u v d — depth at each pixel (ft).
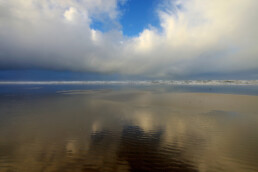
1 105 79.56
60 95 130.72
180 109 65.98
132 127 42.55
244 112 59.36
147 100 94.89
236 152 28.12
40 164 24.64
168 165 24.18
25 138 35.19
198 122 46.47
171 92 154.81
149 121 47.98
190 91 165.48
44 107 73.15
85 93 150.71
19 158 26.48
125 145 31.30
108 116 54.80
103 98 107.45
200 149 29.43
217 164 24.48
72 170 23.00
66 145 31.48
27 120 50.11
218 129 40.19
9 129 41.42
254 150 28.76
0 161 25.53
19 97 114.93
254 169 23.15
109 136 36.22
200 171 22.77
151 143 32.19
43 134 37.68
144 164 24.48
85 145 31.40
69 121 48.75
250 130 39.34
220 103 80.07
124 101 91.30
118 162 25.07
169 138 34.73
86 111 63.52
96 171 22.74
